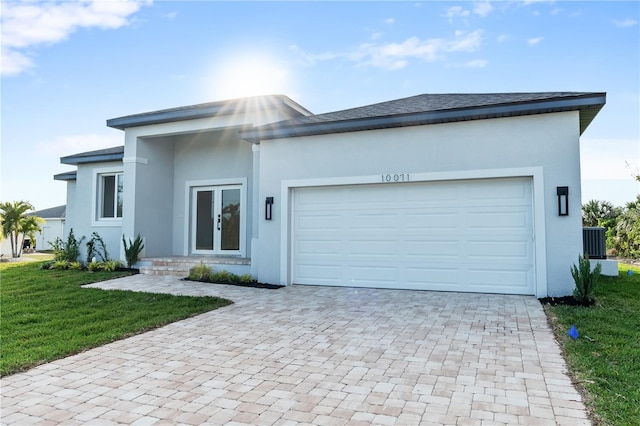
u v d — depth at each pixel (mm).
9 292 9039
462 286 8508
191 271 10750
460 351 4945
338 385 4012
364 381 4098
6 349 5250
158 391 3953
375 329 5977
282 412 3461
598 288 8695
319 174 9578
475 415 3340
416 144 8781
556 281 7703
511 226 8195
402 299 7945
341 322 6414
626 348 4824
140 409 3568
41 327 6297
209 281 10273
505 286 8203
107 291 9031
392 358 4754
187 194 13414
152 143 12805
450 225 8625
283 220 9859
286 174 9898
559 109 7711
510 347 5051
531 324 6047
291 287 9500
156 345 5445
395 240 9047
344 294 8594
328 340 5508
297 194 9938
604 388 3791
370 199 9289
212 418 3373
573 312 6547
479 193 8438
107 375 4395
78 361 4867
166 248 13227
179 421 3332
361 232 9336
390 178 8945
